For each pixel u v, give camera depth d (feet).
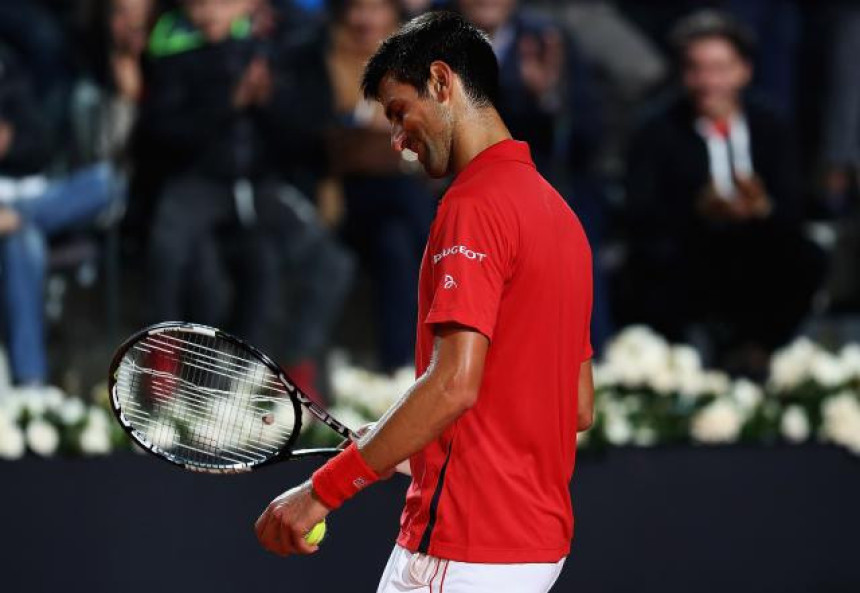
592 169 90.84
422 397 35.99
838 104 109.19
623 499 61.98
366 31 86.07
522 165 38.42
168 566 59.52
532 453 38.09
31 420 61.57
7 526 59.47
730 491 62.95
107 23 86.28
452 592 37.78
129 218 84.89
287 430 43.34
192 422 44.96
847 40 109.19
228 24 82.53
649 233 90.27
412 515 38.50
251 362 43.37
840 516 63.93
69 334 84.48
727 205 88.43
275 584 59.47
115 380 42.01
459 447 37.70
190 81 81.76
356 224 85.92
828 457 63.93
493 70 39.14
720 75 88.99
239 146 82.23
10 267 79.46
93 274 84.58
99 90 86.38
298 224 82.89
